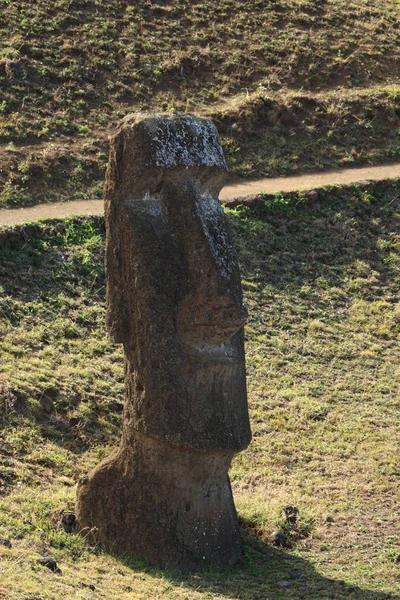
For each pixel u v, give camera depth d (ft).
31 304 153.48
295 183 214.69
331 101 242.17
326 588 91.50
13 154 203.62
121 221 92.63
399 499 121.29
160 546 92.48
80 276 165.37
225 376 92.99
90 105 228.84
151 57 249.55
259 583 91.86
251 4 279.90
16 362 135.03
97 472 96.02
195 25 266.16
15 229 166.91
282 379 156.46
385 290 187.93
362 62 266.57
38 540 91.30
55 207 191.62
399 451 136.87
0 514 94.89
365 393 156.15
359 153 231.09
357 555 102.32
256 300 176.96
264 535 104.42
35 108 221.25
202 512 94.32
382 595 89.97
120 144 93.40
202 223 91.91
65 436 123.03
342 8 289.94
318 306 179.93
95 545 94.17
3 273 158.20
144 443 93.20
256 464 130.00
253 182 214.69
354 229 200.75
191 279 91.50
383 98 247.50
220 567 94.89
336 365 164.14
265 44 264.11
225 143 223.10
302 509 113.60
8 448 114.73
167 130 92.48
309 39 270.26
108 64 242.58
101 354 147.95
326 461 132.87
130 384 93.56
